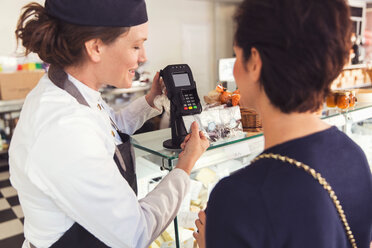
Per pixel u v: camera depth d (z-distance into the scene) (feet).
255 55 1.74
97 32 2.53
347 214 1.82
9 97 13.58
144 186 3.83
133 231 2.56
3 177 12.44
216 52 23.17
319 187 1.69
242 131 3.91
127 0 2.53
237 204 1.64
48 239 2.83
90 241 2.81
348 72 14.48
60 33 2.60
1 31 14.75
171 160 3.30
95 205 2.44
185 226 4.13
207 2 22.04
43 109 2.57
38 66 15.01
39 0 15.46
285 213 1.61
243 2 1.77
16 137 2.66
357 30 25.18
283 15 1.58
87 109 2.66
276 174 1.68
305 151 1.73
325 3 1.60
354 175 1.84
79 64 2.78
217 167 4.36
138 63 2.97
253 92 1.90
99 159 2.46
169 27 20.77
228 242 1.64
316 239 1.63
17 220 9.12
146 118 4.38
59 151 2.36
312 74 1.63
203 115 3.61
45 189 2.45
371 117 5.69
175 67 3.60
